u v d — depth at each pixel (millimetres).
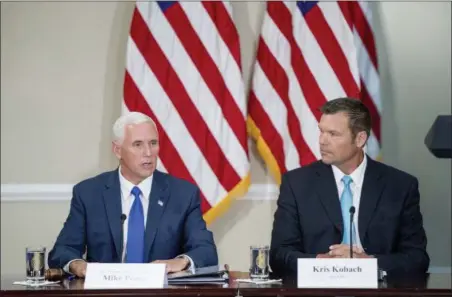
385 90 10867
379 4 10914
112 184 7180
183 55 10195
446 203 10891
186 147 10094
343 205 7457
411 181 7547
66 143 10742
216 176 10102
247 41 10734
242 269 10758
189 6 10273
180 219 7078
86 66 10766
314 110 10039
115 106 10750
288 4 10523
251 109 10422
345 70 10062
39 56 10742
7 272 10688
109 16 10789
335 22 10172
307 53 10141
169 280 5902
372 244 7328
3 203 10711
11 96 10727
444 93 10914
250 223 10758
